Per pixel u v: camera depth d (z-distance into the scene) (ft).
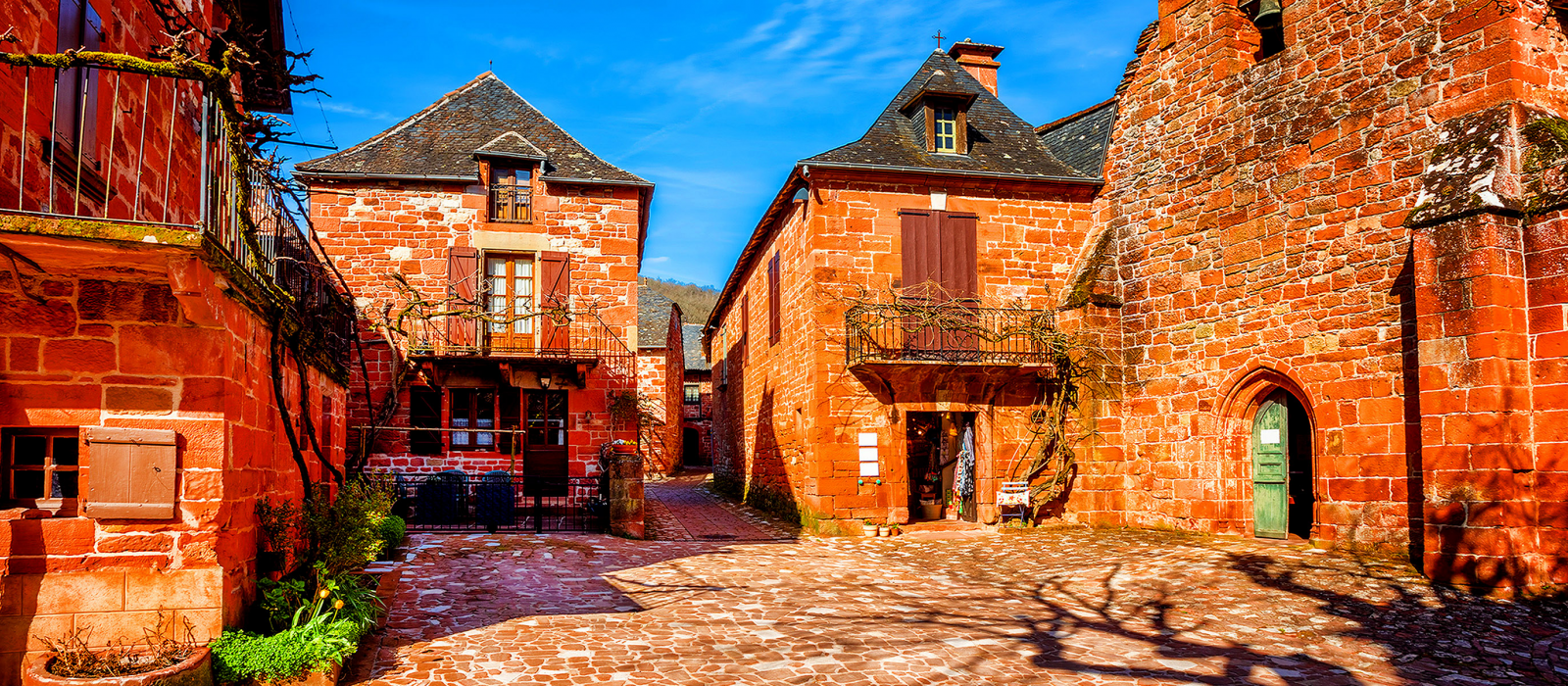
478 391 52.90
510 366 50.90
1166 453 44.52
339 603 19.44
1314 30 38.37
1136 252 47.24
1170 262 44.96
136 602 16.76
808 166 46.73
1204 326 42.73
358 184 52.01
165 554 16.96
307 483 23.21
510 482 45.27
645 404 97.09
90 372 16.81
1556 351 28.17
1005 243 49.78
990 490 47.91
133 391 16.99
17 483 16.96
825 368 46.80
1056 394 48.06
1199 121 43.80
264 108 32.45
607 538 42.01
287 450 24.21
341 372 34.42
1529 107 31.07
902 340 47.19
